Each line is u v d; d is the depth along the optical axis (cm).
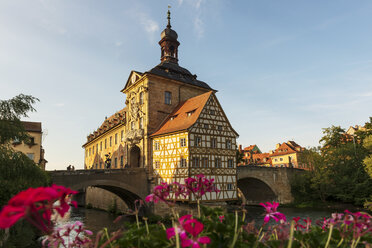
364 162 3416
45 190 170
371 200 3609
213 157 2950
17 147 3362
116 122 4625
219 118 3130
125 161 3903
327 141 4775
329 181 4178
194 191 350
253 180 4203
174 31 4281
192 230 232
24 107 1659
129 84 4016
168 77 3691
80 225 304
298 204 4212
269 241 304
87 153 6869
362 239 323
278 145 8406
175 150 2934
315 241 315
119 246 289
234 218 324
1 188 1350
